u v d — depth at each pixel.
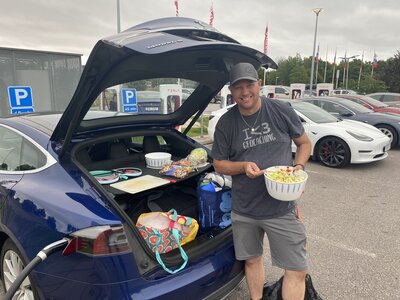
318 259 3.15
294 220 2.07
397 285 2.75
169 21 2.07
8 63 8.16
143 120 2.97
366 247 3.38
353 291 2.67
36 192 1.97
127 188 2.26
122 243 1.68
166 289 1.76
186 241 2.11
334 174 6.21
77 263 1.67
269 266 3.04
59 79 9.14
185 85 2.81
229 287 2.12
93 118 2.62
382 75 36.25
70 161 2.15
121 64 1.78
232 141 2.09
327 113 7.70
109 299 1.64
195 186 2.80
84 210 1.76
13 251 2.13
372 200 4.79
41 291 1.81
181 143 3.20
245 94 1.92
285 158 2.03
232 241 2.26
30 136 2.35
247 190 2.07
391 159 7.55
